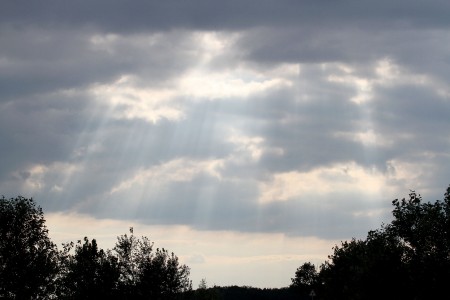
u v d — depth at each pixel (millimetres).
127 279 71500
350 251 66000
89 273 71750
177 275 72312
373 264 56312
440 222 60406
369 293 55438
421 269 55844
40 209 80125
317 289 69812
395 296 55156
